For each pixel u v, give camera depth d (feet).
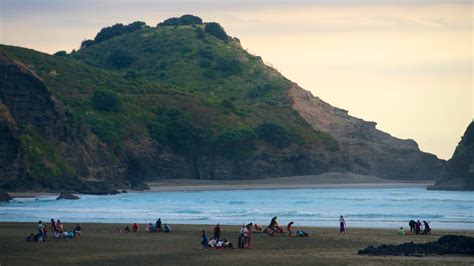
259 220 448.24
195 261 255.09
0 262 256.32
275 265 243.19
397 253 262.88
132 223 424.05
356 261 247.91
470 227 392.47
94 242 318.86
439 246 269.03
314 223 425.69
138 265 247.50
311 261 250.78
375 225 407.64
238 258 261.44
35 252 284.00
